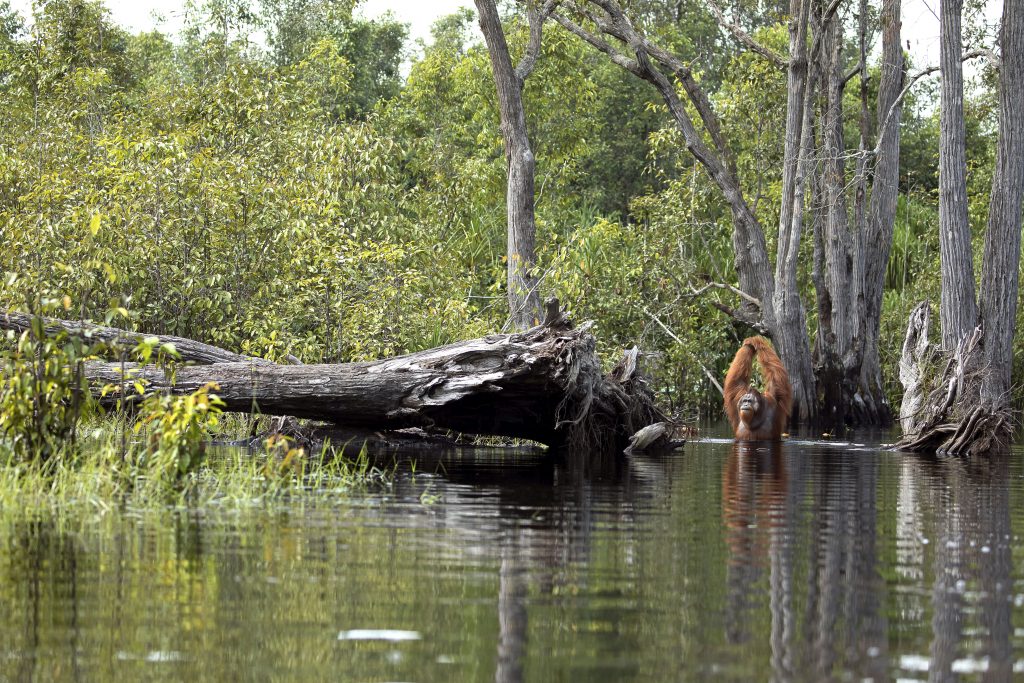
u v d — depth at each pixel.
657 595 4.71
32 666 3.55
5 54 27.66
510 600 4.58
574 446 13.36
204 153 17.38
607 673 3.54
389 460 11.50
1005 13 15.78
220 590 4.67
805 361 23.45
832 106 24.67
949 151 15.88
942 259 15.84
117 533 6.11
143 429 11.88
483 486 9.06
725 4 24.81
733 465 11.66
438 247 21.52
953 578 5.16
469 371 12.12
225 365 12.04
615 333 23.28
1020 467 11.92
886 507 8.00
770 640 3.98
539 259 19.80
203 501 7.61
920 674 3.57
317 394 11.95
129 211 15.86
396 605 4.46
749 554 5.77
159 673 3.49
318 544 5.84
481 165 29.36
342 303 15.52
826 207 24.98
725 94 32.69
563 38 32.47
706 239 28.98
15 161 19.39
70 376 8.66
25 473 8.16
